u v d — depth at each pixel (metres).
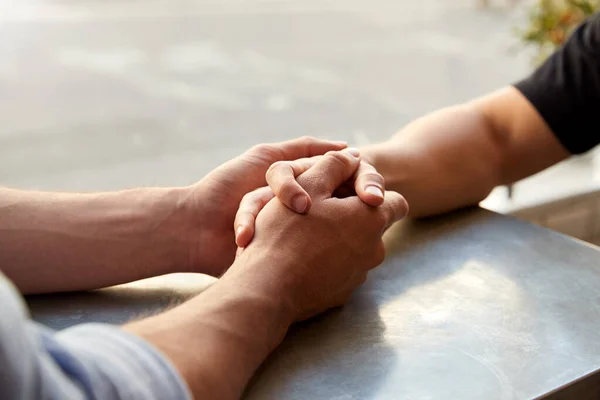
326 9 1.77
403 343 0.87
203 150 1.36
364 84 1.53
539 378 0.83
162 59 1.54
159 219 0.96
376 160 1.03
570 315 0.89
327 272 0.89
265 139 1.39
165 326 0.82
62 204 0.95
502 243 1.00
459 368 0.84
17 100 1.40
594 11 1.36
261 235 0.90
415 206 1.04
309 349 0.86
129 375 0.72
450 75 1.54
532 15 1.45
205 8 1.71
